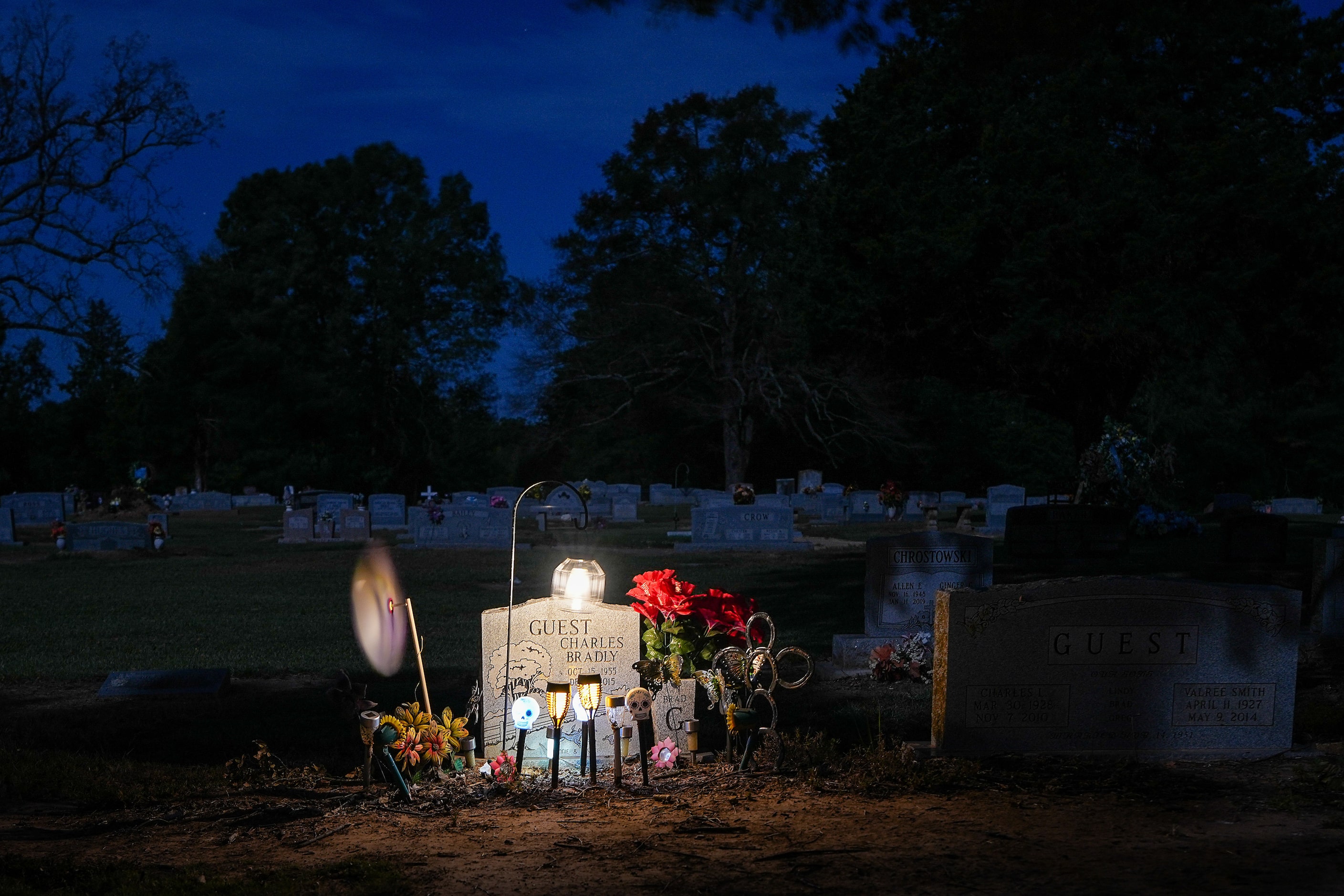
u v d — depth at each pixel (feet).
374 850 19.30
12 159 151.74
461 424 286.25
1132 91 127.75
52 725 35.99
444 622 61.82
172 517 203.21
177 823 21.67
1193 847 18.62
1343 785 22.99
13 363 243.60
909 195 141.90
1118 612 26.45
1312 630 51.03
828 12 29.07
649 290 230.27
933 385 228.63
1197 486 212.23
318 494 193.36
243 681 44.86
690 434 263.70
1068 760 25.85
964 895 16.21
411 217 275.59
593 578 27.02
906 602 49.80
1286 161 126.21
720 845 19.07
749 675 26.45
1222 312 126.41
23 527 164.25
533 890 16.81
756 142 223.30
